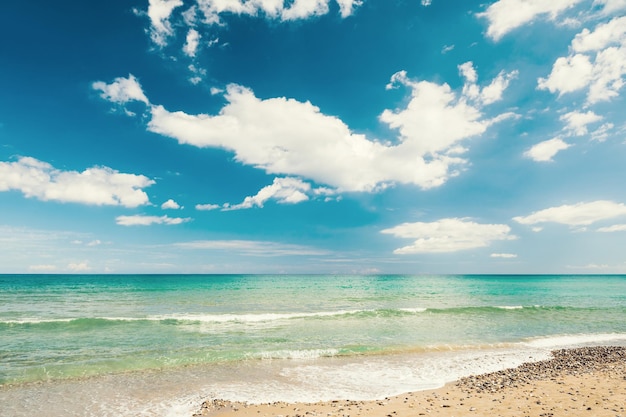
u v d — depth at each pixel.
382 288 79.62
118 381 12.80
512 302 45.22
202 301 43.28
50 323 24.38
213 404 10.55
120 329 22.94
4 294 53.81
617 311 35.19
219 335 21.14
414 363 15.51
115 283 94.62
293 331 22.56
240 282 109.31
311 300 45.53
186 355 16.38
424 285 98.12
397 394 11.44
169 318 26.45
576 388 11.29
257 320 27.06
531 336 22.20
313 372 14.06
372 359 16.11
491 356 16.91
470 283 117.00
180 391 11.77
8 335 20.91
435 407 9.80
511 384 12.11
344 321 26.86
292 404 10.50
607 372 13.66
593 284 113.81
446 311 33.12
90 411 10.05
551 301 47.34
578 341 20.97
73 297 48.75
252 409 10.07
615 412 8.84
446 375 13.78
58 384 12.41
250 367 14.72
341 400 10.88
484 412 9.21
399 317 29.17
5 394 11.41
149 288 71.62
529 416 8.78
